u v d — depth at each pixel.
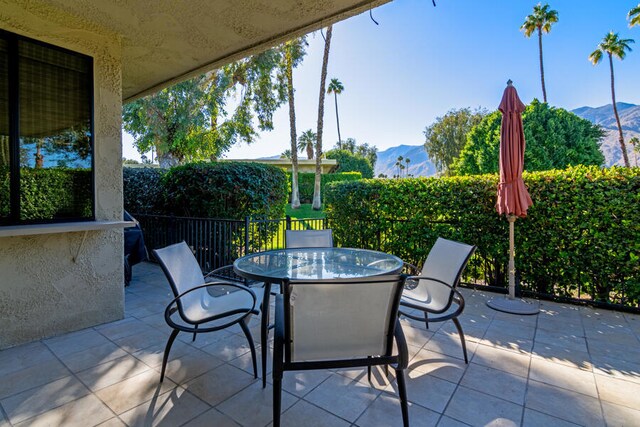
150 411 1.87
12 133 2.70
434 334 3.01
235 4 2.85
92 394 2.04
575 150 13.08
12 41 2.69
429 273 2.94
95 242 3.19
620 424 1.77
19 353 2.59
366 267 2.51
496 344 2.80
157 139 9.70
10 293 2.69
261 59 10.43
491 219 4.30
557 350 2.68
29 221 2.79
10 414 1.83
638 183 3.44
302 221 5.83
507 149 3.70
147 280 4.90
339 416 1.85
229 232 4.87
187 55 3.94
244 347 2.74
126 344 2.77
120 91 3.40
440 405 1.95
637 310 3.53
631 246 3.49
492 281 4.50
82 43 3.10
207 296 2.81
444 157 24.77
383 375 2.30
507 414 1.86
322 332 1.67
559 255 3.87
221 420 1.80
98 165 3.23
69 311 3.02
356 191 5.61
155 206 6.79
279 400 1.63
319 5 2.85
